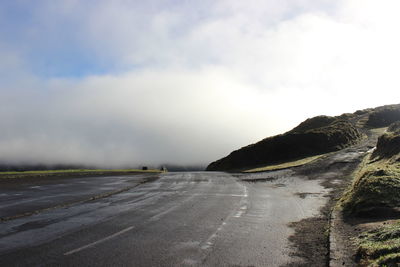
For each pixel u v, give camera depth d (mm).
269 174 28406
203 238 8102
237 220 10250
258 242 7668
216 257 6613
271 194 16562
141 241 7855
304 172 26719
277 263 6199
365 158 28203
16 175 30109
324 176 23047
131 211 12102
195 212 11750
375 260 5594
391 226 7371
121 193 18312
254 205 13172
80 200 15297
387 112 67938
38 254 6883
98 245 7527
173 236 8328
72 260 6480
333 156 33844
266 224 9617
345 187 16641
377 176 11539
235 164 47469
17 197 16438
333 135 44938
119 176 33375
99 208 12930
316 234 8180
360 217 9188
